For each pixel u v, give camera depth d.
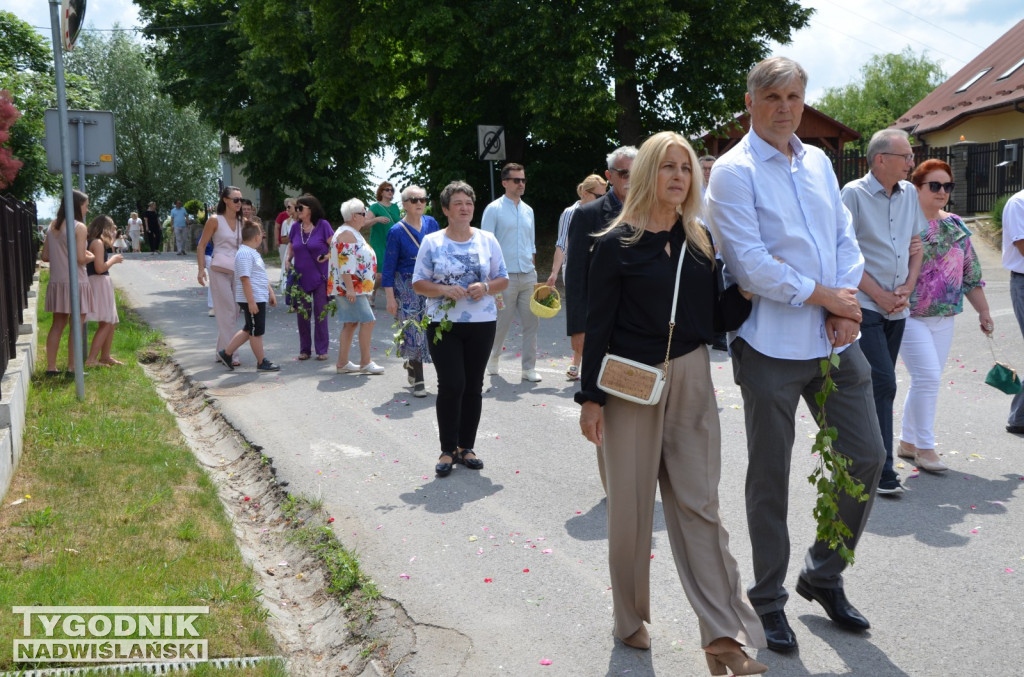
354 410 8.08
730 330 3.59
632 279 3.37
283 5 23.19
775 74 3.44
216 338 12.17
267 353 11.24
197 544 4.61
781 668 3.47
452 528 5.16
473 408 6.36
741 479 5.89
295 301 10.59
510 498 5.66
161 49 34.53
